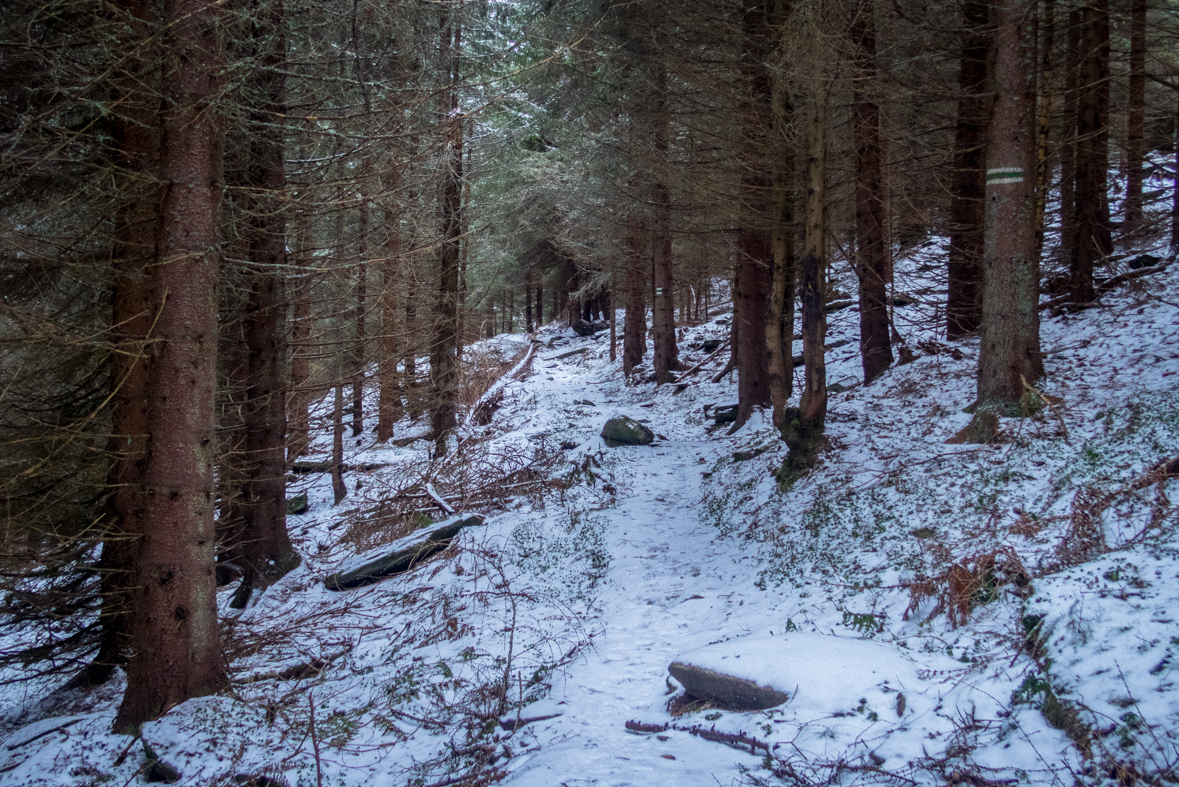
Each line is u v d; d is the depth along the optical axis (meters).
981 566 5.28
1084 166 11.11
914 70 11.40
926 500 6.95
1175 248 11.80
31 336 5.37
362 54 7.07
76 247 6.73
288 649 7.70
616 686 5.43
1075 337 9.69
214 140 5.98
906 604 5.52
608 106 14.23
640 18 12.75
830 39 8.83
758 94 11.09
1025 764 3.31
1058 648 3.91
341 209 7.95
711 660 4.79
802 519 8.02
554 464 13.87
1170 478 5.31
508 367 27.88
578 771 3.90
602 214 17.53
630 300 25.55
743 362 14.52
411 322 13.56
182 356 5.74
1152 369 7.52
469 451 15.05
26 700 7.61
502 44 9.71
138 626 5.64
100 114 6.21
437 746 5.05
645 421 17.31
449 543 10.69
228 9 5.98
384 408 18.58
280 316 10.59
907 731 3.80
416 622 8.00
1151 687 3.32
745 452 11.70
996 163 7.84
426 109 7.86
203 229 5.84
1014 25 7.64
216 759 4.77
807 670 4.37
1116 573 4.31
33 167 5.66
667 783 3.69
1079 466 6.16
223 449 9.23
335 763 4.85
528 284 39.66
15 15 5.45
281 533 10.45
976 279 11.95
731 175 11.52
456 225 15.12
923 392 10.36
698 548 9.10
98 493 7.23
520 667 6.21
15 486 6.18
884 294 12.64
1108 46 11.01
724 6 11.80
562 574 8.91
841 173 11.81
